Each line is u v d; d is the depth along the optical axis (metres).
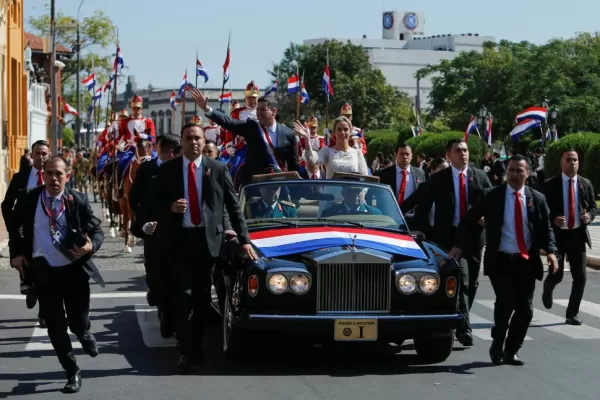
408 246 11.46
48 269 10.05
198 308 11.09
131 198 13.12
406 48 196.25
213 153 17.11
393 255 11.11
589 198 14.77
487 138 59.94
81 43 92.94
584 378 10.96
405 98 118.25
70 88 98.69
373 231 11.90
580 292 14.73
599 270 22.48
